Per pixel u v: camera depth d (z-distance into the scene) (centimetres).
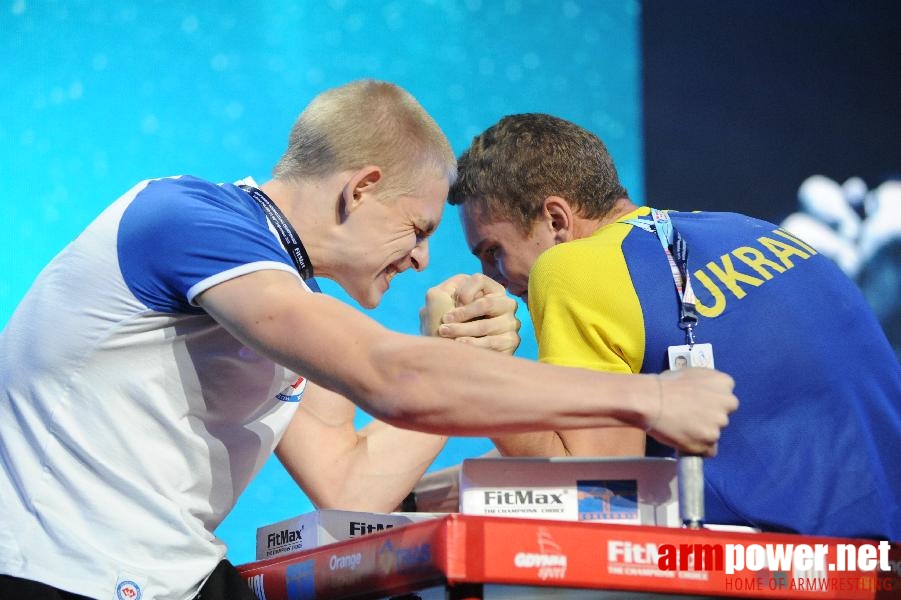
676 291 295
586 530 212
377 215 289
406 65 730
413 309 688
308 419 370
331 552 247
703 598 234
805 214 762
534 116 375
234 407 274
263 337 242
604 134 751
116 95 705
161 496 262
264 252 253
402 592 224
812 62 776
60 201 696
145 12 712
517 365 231
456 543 205
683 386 230
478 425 229
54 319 263
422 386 229
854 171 769
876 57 782
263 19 718
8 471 262
